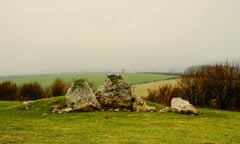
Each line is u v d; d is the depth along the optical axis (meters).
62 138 24.50
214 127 31.89
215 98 61.78
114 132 27.50
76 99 41.44
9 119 34.97
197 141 24.45
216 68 62.97
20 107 42.28
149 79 120.19
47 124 31.52
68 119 34.97
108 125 31.30
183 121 34.69
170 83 70.19
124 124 32.00
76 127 29.86
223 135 27.78
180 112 40.78
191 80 63.78
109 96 43.72
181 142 23.91
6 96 83.94
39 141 23.17
